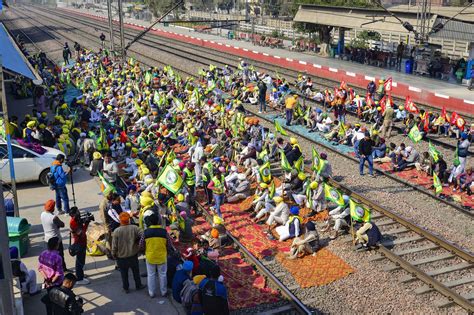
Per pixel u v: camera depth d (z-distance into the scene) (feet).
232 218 54.13
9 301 27.99
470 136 72.08
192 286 35.96
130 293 38.24
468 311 38.14
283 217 50.55
